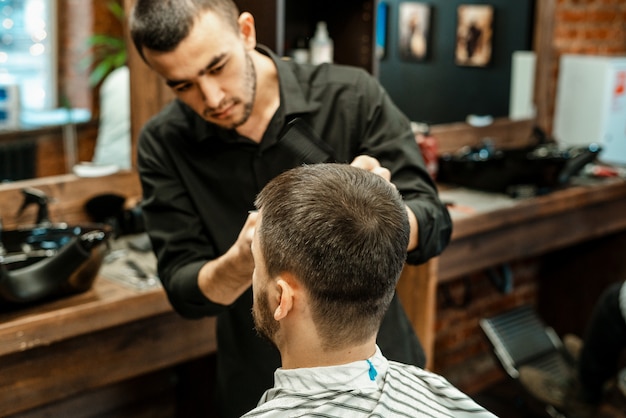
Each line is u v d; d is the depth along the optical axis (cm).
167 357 210
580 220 321
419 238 138
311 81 154
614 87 381
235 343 159
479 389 350
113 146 267
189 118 153
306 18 244
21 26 291
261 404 105
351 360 100
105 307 188
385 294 99
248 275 133
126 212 238
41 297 183
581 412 274
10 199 225
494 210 278
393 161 151
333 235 94
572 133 392
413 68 330
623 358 348
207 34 131
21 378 183
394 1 320
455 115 349
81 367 193
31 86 288
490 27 353
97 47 287
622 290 245
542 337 318
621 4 410
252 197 152
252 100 142
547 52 379
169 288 151
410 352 158
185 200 154
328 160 138
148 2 131
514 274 380
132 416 257
